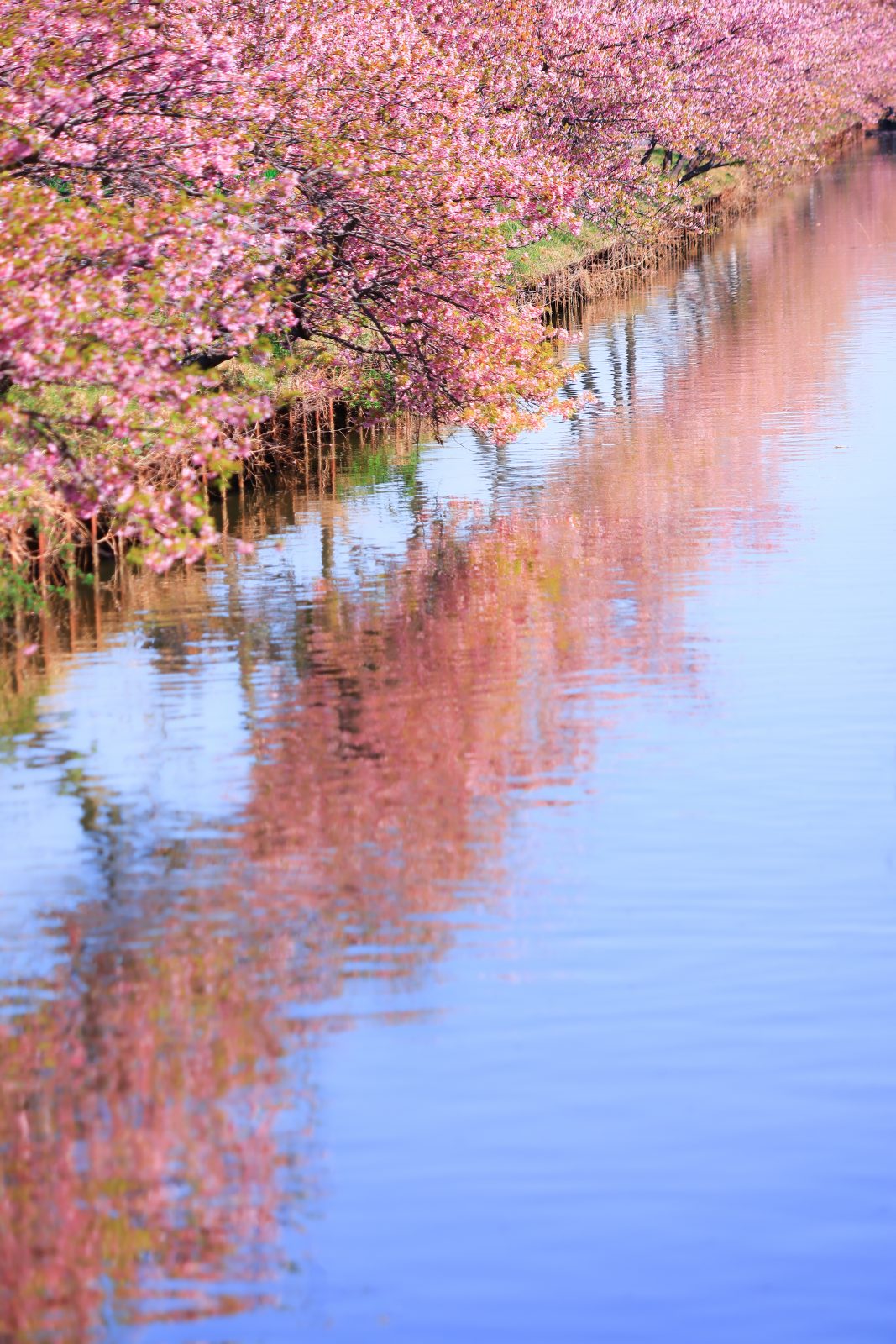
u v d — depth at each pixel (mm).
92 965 14688
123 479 21141
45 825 17906
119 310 22375
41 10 26016
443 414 34250
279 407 36719
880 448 37562
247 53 32469
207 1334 10086
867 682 21969
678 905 15609
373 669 23391
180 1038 13414
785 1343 9969
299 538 31891
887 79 124750
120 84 26781
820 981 14070
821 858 16547
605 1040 13211
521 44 50312
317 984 14258
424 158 31672
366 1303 10328
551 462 38219
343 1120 12211
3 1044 13297
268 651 24516
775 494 33750
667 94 56625
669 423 41812
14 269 20781
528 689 22297
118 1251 10820
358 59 33062
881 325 54500
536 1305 10266
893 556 28562
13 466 22266
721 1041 13164
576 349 53500
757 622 25109
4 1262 10664
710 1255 10719
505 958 14633
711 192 86250
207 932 15312
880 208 90625
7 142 23031
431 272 32219
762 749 19688
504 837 17344
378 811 18125
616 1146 11805
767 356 50312
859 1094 12398
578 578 28188
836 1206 11148
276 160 31500
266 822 17875
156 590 28359
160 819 18016
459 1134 12016
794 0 85125
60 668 23953
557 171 34312
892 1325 10070
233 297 24750
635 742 20094
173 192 26250
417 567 29375
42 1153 11859
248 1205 11203
